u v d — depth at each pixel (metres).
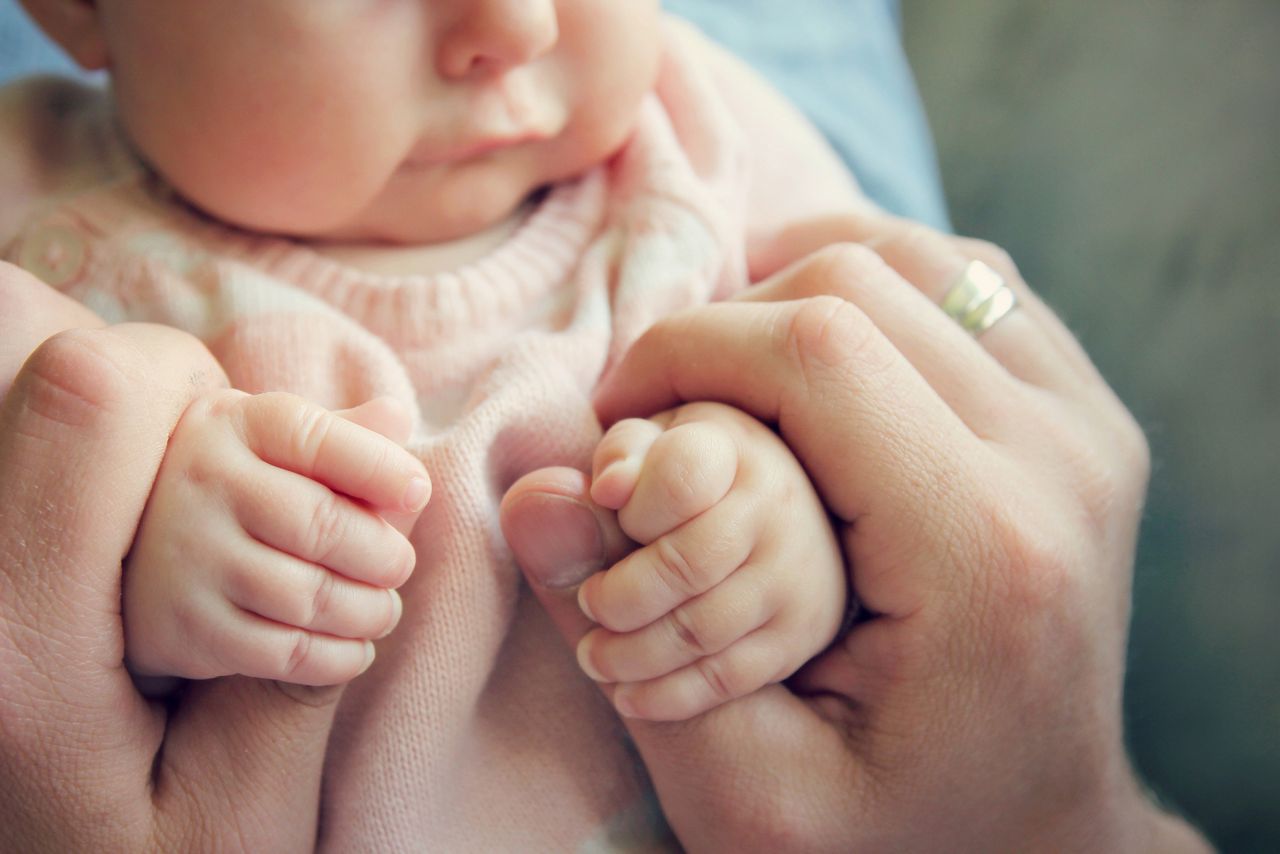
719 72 0.47
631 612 0.31
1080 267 0.58
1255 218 0.52
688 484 0.31
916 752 0.32
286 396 0.30
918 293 0.35
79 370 0.29
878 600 0.33
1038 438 0.34
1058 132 0.62
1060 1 0.63
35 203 0.38
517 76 0.35
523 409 0.34
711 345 0.33
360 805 0.33
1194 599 0.48
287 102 0.34
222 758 0.31
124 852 0.30
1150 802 0.39
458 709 0.33
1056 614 0.32
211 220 0.38
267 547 0.30
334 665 0.30
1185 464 0.50
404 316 0.37
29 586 0.29
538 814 0.34
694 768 0.33
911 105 0.61
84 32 0.36
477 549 0.33
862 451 0.32
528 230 0.39
